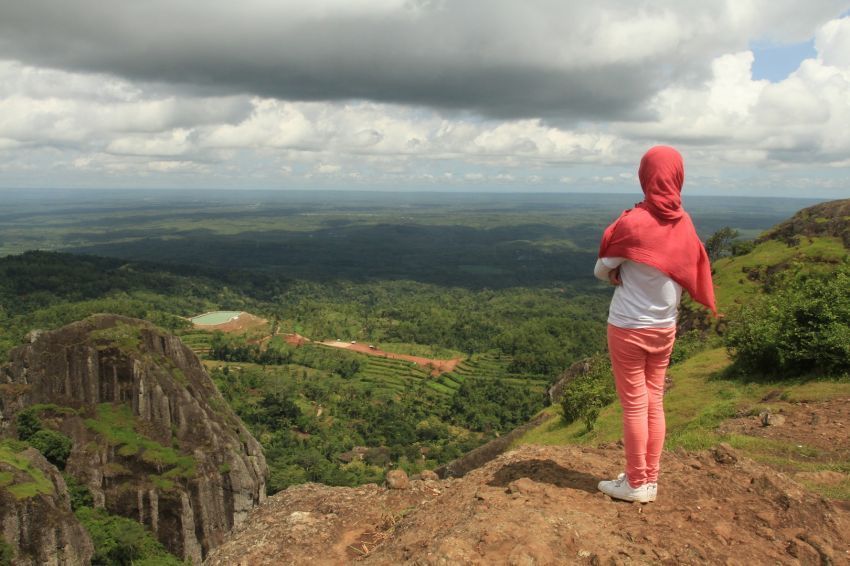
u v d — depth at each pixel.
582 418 22.09
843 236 43.03
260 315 178.75
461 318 183.50
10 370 60.53
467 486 5.74
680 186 4.54
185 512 52.50
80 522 45.28
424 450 86.81
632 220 4.51
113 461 53.91
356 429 95.81
